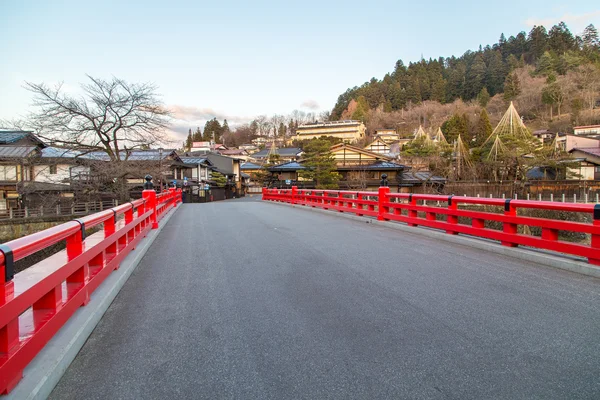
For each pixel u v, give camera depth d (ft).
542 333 9.29
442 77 343.46
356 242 22.06
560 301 11.46
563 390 6.88
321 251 19.56
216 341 9.26
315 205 47.96
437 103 301.22
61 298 9.09
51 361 7.48
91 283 11.44
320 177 111.34
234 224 32.30
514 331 9.44
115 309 11.61
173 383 7.41
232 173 187.21
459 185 111.34
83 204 75.51
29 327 7.67
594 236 14.02
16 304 6.42
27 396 6.17
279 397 6.86
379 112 305.94
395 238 23.40
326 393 6.96
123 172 61.93
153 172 66.49
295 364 8.05
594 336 9.06
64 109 57.67
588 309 10.77
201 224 33.09
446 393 6.87
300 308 11.39
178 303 12.10
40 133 57.31
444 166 127.03
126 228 17.08
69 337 8.61
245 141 352.28
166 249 21.24
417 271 15.25
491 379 7.30
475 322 10.04
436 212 23.68
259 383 7.34
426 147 131.75
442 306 11.28
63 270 8.83
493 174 123.54
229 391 7.10
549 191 103.96
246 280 14.52
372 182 117.29
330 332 9.63
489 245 18.86
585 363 7.82
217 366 8.05
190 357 8.47
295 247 20.79
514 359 8.05
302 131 287.48
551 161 106.73
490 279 13.93
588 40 305.32
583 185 102.68
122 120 60.85
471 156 135.54
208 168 150.20
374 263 16.72
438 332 9.48
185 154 163.12
